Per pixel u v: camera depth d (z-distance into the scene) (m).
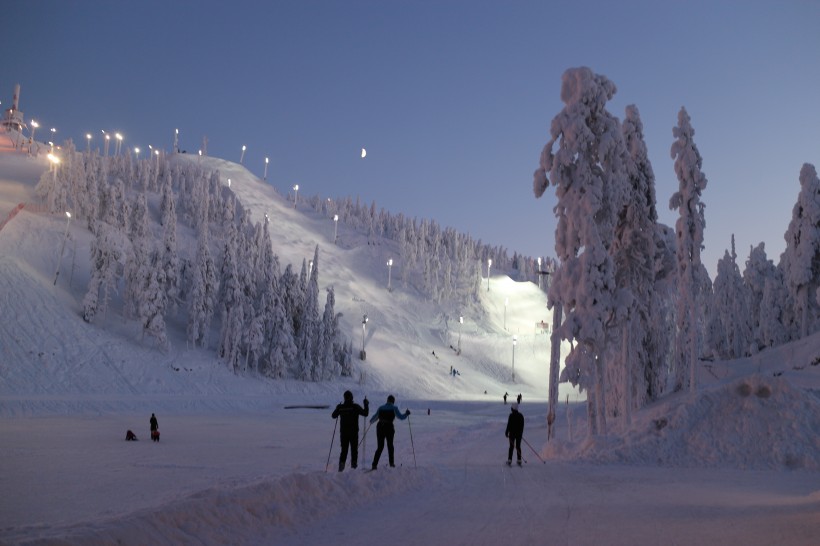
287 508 9.39
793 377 36.69
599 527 8.93
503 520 9.66
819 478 16.48
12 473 18.08
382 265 173.00
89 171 96.19
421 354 118.00
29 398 50.81
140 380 65.75
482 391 107.56
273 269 88.31
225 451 26.95
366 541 8.07
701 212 35.31
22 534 6.31
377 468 13.91
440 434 35.12
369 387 92.75
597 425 25.12
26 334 63.97
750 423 20.06
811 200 55.19
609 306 25.09
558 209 26.80
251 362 82.19
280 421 53.22
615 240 30.42
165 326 77.44
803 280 54.94
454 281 170.88
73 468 19.55
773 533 7.92
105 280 73.62
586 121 26.98
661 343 38.34
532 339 143.12
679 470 18.31
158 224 114.31
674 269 34.38
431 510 10.71
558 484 14.80
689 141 35.19
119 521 6.98
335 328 93.44
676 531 8.42
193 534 7.55
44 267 79.38
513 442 19.50
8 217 85.75
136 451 26.14
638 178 30.47
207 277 80.19
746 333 70.50
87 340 68.12
